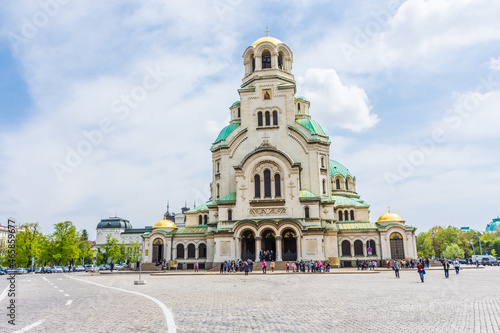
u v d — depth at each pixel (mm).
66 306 22266
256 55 86688
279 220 72438
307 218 73062
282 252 75625
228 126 92875
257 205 75500
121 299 25859
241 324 16047
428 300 24469
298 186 74875
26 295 29703
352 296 27094
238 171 77375
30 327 15477
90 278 59406
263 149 76812
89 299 26109
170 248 84562
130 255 177750
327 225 76875
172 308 20984
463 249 150125
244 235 76688
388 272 64188
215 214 83688
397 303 22984
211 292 30812
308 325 15812
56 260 108562
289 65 88062
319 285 37688
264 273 61375
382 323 16281
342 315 18438
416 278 48281
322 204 78188
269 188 76438
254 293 29750
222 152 84250
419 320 17016
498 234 195750
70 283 45719
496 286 35438
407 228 78875
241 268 66188
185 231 86125
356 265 79188
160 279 51969
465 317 17812
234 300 24859
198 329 15008
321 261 69812
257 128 82562
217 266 73562
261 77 84312
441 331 14656
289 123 82000
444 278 47844
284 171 75938
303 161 80125
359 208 90375
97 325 15891
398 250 78938
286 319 17281
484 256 112250
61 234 109500
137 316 18219
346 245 81312
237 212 76000
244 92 84875
